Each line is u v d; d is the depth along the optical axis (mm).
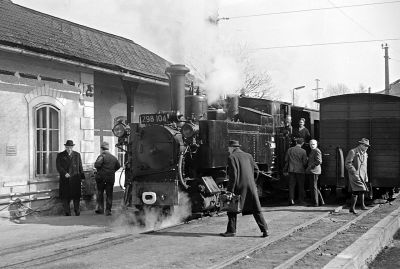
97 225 9758
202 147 9938
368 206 12695
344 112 13195
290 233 8570
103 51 13953
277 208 12117
